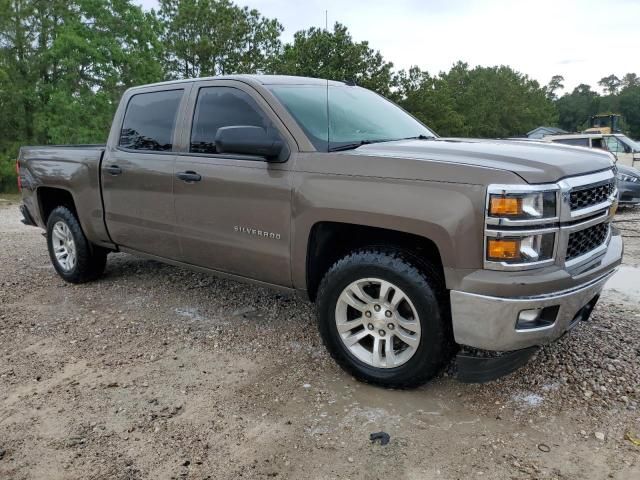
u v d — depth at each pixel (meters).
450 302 2.85
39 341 4.02
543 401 3.03
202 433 2.81
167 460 2.59
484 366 2.87
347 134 3.63
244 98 3.76
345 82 4.59
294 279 3.49
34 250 7.18
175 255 4.31
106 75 20.92
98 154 4.81
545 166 2.75
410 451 2.62
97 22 21.14
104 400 3.15
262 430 2.82
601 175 3.07
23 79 20.59
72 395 3.22
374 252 3.09
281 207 3.42
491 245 2.65
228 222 3.76
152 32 22.77
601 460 2.52
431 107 33.22
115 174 4.60
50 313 4.61
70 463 2.59
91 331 4.20
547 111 94.19
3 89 19.66
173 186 4.09
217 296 4.94
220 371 3.49
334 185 3.14
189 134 4.08
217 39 31.45
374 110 4.24
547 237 2.71
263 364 3.58
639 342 3.73
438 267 3.01
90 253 5.23
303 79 4.16
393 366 3.12
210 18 31.30
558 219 2.71
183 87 4.22
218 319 4.39
